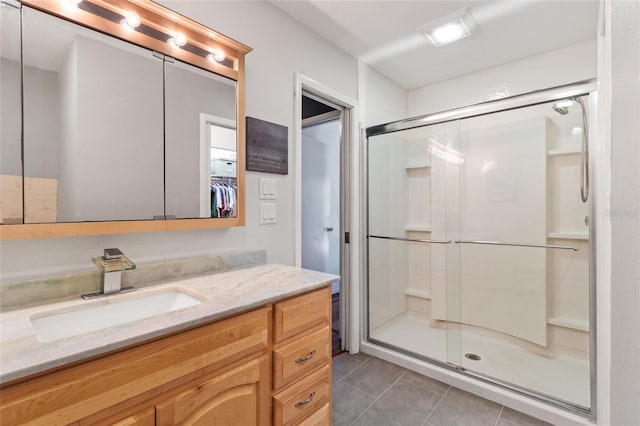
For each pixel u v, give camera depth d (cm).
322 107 287
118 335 77
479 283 251
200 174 149
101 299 108
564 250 216
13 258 105
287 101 196
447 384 202
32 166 106
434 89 307
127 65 127
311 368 127
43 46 109
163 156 137
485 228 247
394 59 257
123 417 77
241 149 164
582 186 185
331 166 412
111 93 123
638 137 39
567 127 206
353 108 253
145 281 130
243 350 103
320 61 221
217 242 160
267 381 111
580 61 232
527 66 255
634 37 40
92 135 118
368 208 263
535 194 226
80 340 74
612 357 47
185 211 144
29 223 104
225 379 97
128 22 126
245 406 103
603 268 133
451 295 261
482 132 246
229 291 117
